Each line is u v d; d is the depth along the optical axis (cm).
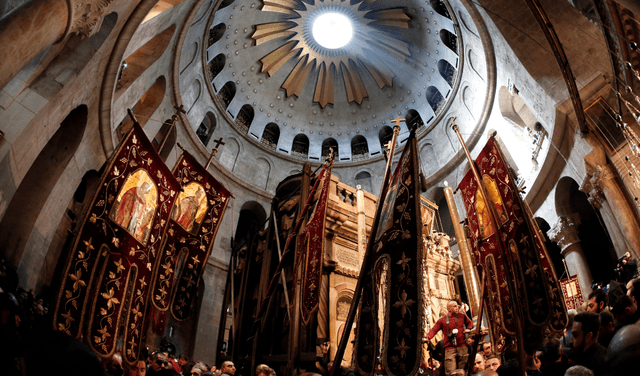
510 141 1784
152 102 1683
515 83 1497
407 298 465
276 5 2364
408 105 2628
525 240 708
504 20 1293
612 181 1043
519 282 691
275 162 2564
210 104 2272
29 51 693
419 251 486
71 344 129
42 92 845
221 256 1991
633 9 595
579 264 1356
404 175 567
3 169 753
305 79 2731
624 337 205
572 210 1442
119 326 636
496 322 712
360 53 2656
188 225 910
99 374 132
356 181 2591
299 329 823
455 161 2100
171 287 809
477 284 898
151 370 613
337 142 2769
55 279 1120
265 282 1029
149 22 1267
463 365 640
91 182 1269
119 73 1262
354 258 992
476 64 1927
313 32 2566
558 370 348
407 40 2447
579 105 988
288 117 2738
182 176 936
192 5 1575
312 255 779
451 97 2214
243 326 1079
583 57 1149
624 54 884
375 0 2367
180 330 1723
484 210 843
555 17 1213
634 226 980
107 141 1240
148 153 784
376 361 451
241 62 2467
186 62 1920
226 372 676
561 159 1362
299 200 982
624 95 998
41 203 984
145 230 752
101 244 632
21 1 732
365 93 2758
